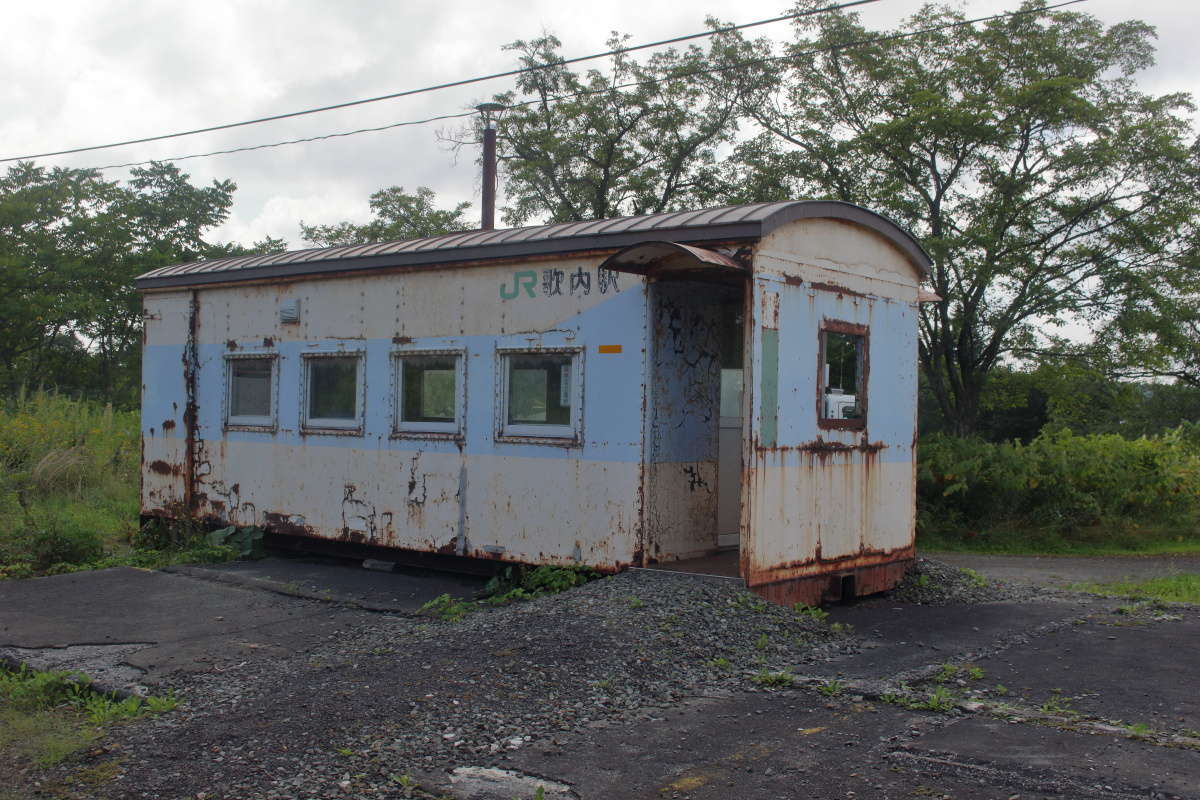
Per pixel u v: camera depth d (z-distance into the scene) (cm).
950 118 1855
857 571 879
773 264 781
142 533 1228
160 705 573
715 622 682
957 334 2078
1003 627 770
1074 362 2025
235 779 459
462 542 939
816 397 830
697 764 462
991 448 1672
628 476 823
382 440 1006
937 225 1962
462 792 437
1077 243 1945
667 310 833
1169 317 1894
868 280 898
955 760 456
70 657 694
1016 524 1616
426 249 964
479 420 930
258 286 1123
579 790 436
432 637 686
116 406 3186
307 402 1080
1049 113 1859
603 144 2686
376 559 1041
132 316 3378
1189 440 1741
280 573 1014
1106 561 1398
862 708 538
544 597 774
